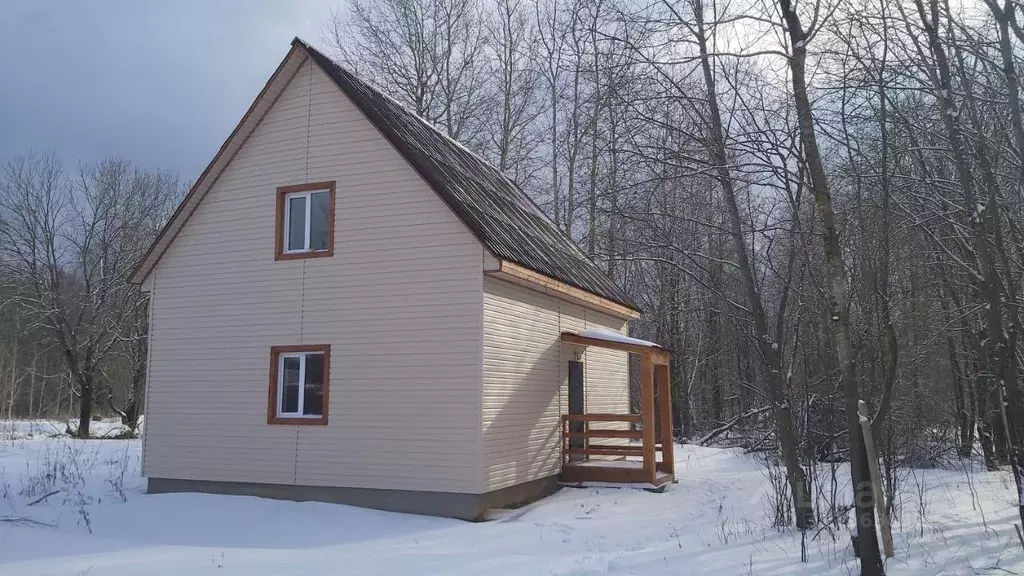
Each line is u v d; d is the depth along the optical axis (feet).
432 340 39.06
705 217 44.09
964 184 27.66
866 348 34.47
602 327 57.72
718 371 99.66
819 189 25.79
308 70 44.01
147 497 41.96
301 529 34.73
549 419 46.06
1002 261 28.50
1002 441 56.90
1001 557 25.99
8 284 108.68
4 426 107.55
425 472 38.19
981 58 28.09
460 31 101.19
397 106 51.21
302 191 43.21
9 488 44.45
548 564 27.32
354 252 41.39
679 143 34.73
